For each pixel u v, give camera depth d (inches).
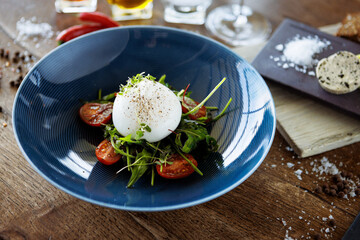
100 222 13.8
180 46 17.6
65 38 19.6
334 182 15.9
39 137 14.1
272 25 23.1
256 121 15.0
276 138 17.4
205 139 15.3
